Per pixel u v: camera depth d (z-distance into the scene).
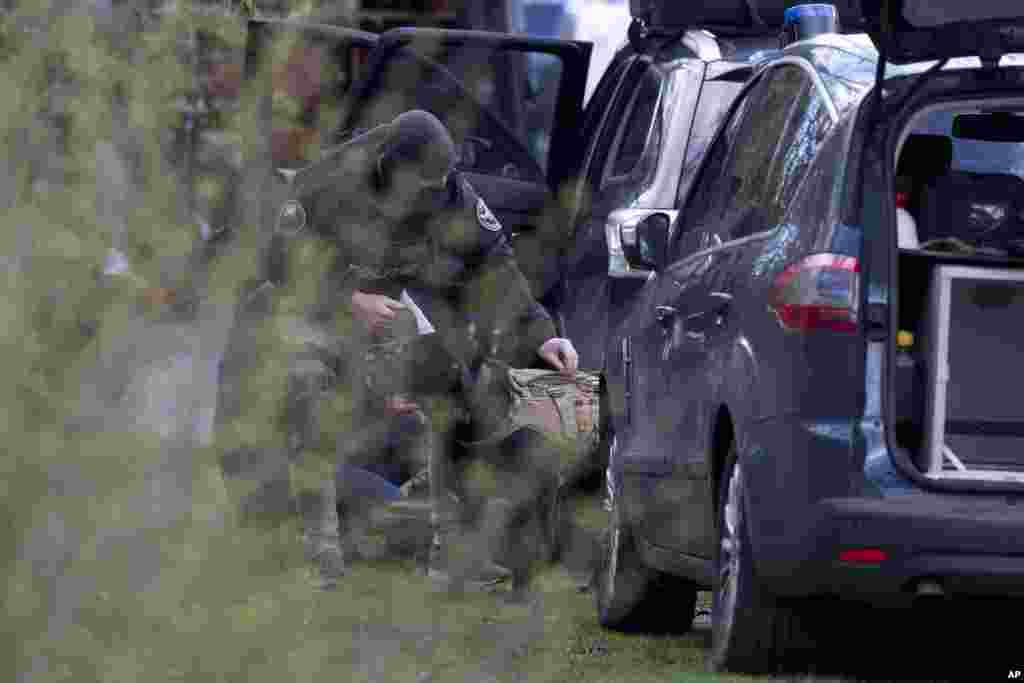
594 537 26.20
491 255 25.75
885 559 20.16
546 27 74.69
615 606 27.06
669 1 42.25
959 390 21.81
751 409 21.39
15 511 10.80
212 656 11.77
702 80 40.56
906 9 20.06
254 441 12.12
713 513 23.25
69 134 10.98
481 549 22.95
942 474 20.52
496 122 41.03
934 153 23.47
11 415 10.70
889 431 20.39
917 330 21.64
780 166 23.50
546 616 15.16
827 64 23.64
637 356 27.66
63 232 10.81
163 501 11.04
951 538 20.02
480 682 13.93
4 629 10.86
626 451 27.36
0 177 10.80
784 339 20.94
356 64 30.77
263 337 12.50
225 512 11.55
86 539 10.90
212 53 11.73
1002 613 25.94
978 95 21.02
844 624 23.59
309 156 12.28
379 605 14.53
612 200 40.69
